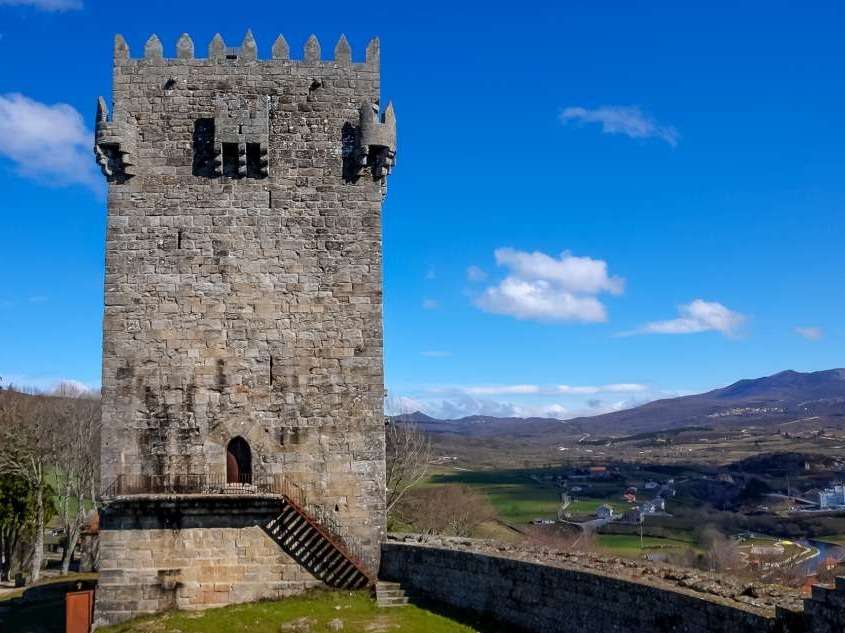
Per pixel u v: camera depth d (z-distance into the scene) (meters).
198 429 37.66
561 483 141.75
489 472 167.62
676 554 65.56
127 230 38.53
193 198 38.94
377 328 39.00
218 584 35.66
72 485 74.31
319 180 39.59
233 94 39.69
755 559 58.62
